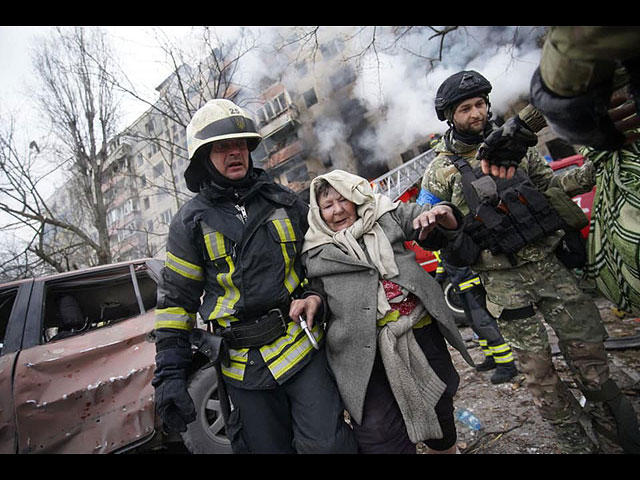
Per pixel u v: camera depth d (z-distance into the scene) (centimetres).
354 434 126
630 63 68
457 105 148
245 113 135
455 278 252
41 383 196
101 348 212
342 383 124
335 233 135
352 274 128
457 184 157
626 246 110
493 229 141
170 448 245
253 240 125
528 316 144
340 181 134
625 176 111
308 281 141
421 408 119
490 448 172
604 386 131
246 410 126
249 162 135
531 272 143
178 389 117
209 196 130
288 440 130
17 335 214
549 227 135
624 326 271
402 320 124
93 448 193
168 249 129
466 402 223
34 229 842
